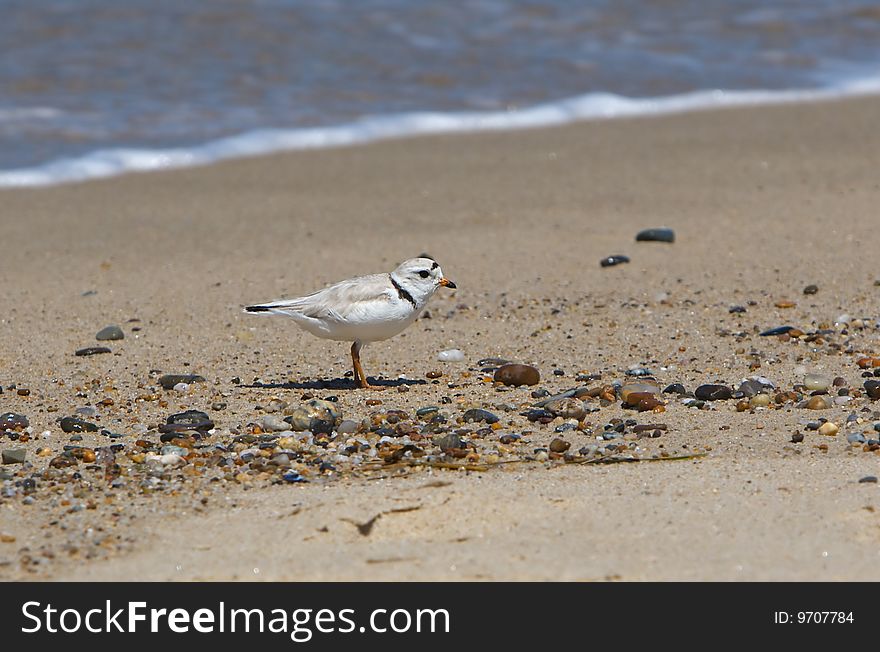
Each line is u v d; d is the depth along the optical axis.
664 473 8.79
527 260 15.45
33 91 22.55
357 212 17.55
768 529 7.79
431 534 7.96
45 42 25.14
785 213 16.98
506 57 25.81
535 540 7.72
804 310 13.45
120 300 14.27
